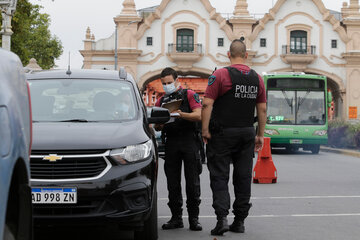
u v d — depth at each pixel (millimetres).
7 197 3121
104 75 7734
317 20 56844
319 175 15047
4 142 3145
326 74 56906
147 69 56375
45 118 6797
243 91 7039
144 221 6367
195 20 56469
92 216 5738
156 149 6867
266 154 13062
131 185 5891
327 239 6836
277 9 56500
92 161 5891
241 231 7223
